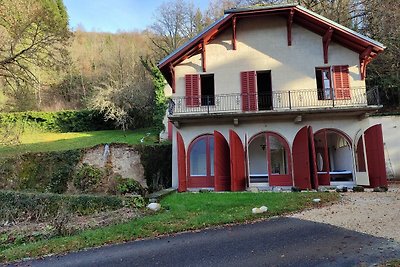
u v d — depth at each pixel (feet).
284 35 55.83
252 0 105.29
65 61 71.41
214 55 56.80
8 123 100.94
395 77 78.02
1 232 33.14
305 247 21.53
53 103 121.80
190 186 53.62
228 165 52.29
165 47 137.90
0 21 63.87
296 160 51.06
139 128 98.17
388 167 63.31
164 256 21.56
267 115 50.96
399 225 25.63
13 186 60.08
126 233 27.35
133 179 59.41
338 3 90.84
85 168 60.18
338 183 51.49
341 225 26.55
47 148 75.25
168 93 86.28
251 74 55.31
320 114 51.31
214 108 55.21
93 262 21.35
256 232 25.98
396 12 76.28
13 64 64.85
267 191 48.19
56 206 41.96
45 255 23.63
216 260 20.11
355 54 54.39
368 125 51.93
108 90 93.66
